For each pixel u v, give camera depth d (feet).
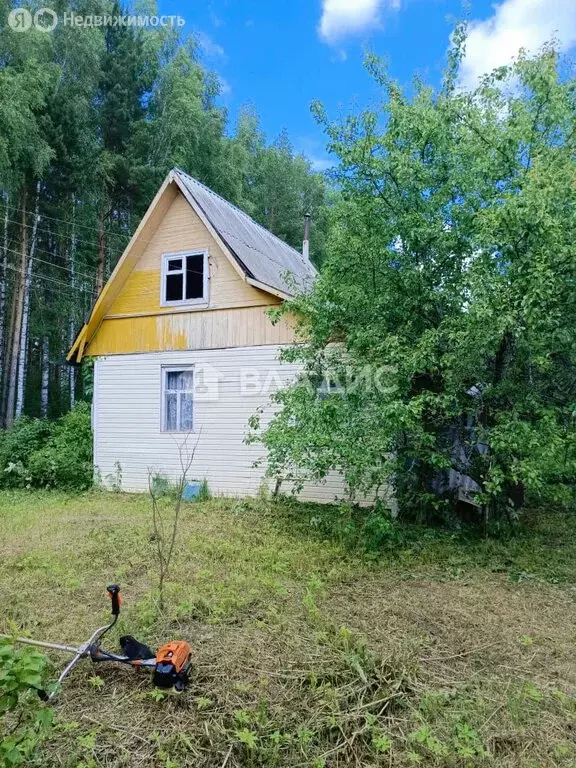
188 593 13.97
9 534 20.84
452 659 10.98
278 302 30.14
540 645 11.79
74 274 58.59
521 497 26.53
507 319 16.85
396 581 16.07
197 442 32.09
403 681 9.68
